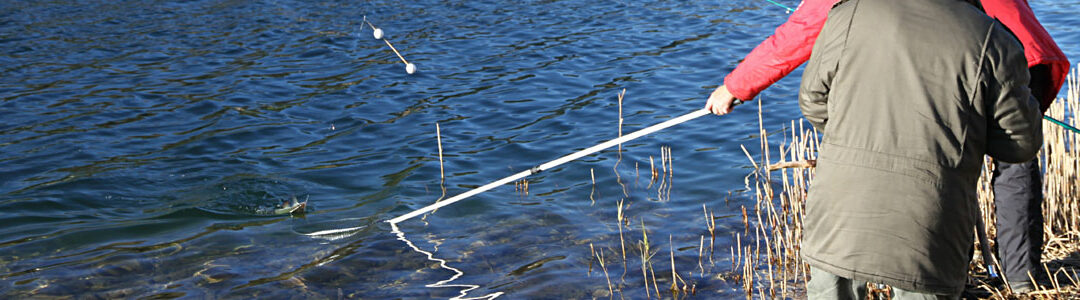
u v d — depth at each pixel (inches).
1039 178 146.5
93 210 218.8
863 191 106.0
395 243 196.9
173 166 253.8
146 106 325.1
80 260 187.9
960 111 102.8
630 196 223.3
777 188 222.4
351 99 333.1
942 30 103.3
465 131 289.0
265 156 263.7
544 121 298.7
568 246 193.3
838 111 107.8
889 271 106.3
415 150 268.8
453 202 221.6
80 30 478.0
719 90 134.3
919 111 103.3
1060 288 150.2
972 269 162.9
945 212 104.1
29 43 444.5
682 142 266.2
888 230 105.3
